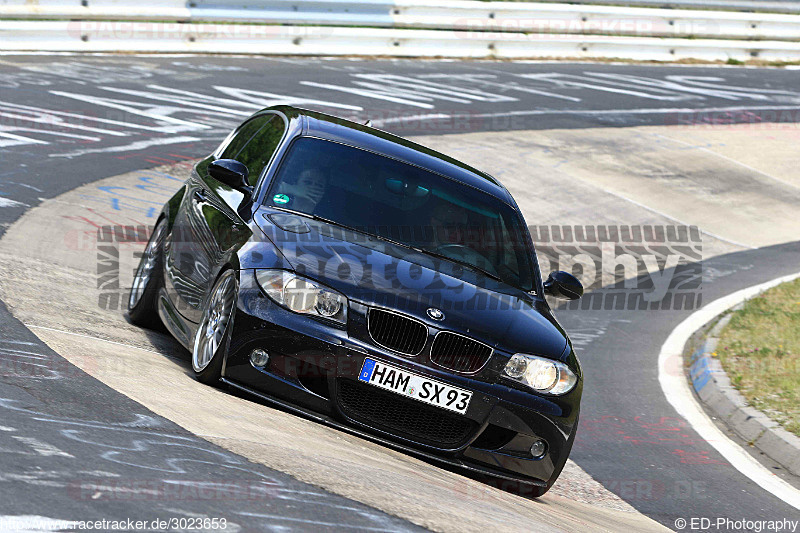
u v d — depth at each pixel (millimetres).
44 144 45656
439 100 73750
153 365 18375
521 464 18000
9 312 19812
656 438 26594
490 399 17469
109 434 12781
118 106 56312
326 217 19859
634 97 86812
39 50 65375
